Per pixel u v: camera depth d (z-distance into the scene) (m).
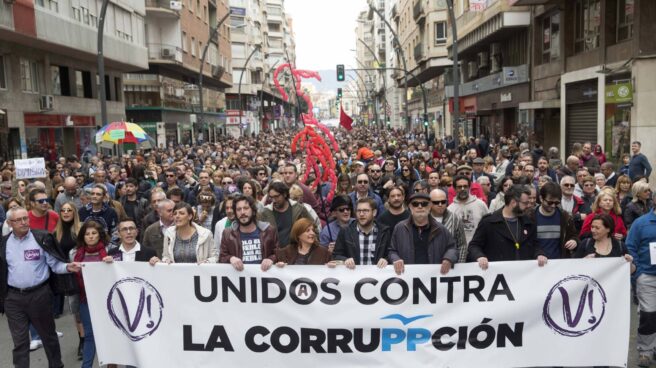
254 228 6.04
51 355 6.21
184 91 46.75
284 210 7.22
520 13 27.00
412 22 57.72
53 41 22.39
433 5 45.78
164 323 5.68
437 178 9.88
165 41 40.34
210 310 5.64
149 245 7.24
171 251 6.40
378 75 107.31
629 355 6.50
